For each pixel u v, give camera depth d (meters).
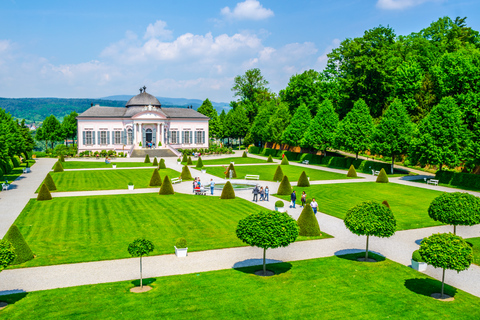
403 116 62.94
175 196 44.59
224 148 109.62
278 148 111.75
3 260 17.31
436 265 18.38
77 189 48.78
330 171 68.88
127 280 20.55
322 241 27.97
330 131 80.50
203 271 21.97
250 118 134.25
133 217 34.09
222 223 32.41
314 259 24.09
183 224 31.95
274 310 17.38
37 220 32.66
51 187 47.25
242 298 18.53
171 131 106.88
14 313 16.73
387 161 77.94
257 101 134.38
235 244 26.98
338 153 90.19
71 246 26.06
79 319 16.31
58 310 17.06
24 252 23.22
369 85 84.00
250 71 133.25
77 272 21.67
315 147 81.19
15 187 49.31
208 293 19.03
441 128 54.25
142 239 19.39
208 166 75.56
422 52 84.44
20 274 21.30
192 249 25.80
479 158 50.59
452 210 25.50
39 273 21.45
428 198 44.12
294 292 19.28
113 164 71.56
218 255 24.81
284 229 20.33
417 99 74.75
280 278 20.98
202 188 48.81
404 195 45.88
